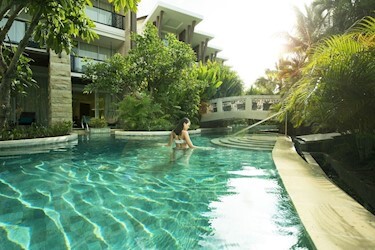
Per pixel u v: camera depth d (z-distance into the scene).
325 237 1.44
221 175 3.56
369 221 1.66
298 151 6.73
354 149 4.59
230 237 1.65
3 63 5.51
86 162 4.48
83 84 15.44
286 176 3.06
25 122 12.75
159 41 12.09
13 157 4.93
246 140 8.71
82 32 5.14
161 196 2.57
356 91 3.06
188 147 6.30
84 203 2.33
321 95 3.28
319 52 3.48
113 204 2.31
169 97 12.75
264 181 3.21
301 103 3.32
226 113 15.36
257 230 1.75
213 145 7.52
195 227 1.81
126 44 15.41
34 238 1.61
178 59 11.97
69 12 4.84
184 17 19.44
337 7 12.08
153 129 11.02
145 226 1.83
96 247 1.50
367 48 2.98
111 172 3.70
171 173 3.67
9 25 5.09
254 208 2.22
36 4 4.16
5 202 2.34
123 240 1.60
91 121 13.00
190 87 12.86
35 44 10.69
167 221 1.93
